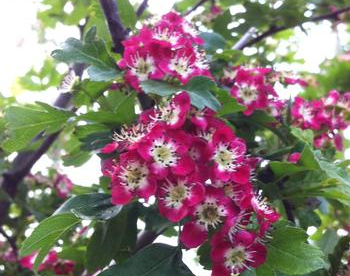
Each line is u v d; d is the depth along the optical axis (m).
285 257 0.18
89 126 0.20
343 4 0.32
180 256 0.19
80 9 0.33
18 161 0.32
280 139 0.23
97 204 0.19
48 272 0.26
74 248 0.24
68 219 0.18
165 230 0.23
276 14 0.29
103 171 0.19
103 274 0.18
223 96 0.20
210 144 0.18
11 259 0.29
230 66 0.24
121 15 0.23
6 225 0.32
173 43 0.20
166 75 0.20
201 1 0.31
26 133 0.21
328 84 0.43
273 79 0.24
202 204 0.17
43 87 0.43
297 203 0.22
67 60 0.20
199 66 0.20
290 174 0.20
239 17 0.30
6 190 0.31
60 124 0.21
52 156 0.34
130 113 0.20
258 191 0.20
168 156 0.17
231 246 0.17
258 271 0.18
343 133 0.34
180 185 0.17
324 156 0.22
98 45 0.21
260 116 0.22
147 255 0.19
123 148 0.18
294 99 0.24
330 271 0.21
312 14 0.33
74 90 0.22
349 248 0.21
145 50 0.20
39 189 0.33
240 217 0.17
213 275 0.17
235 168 0.18
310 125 0.23
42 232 0.18
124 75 0.20
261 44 0.32
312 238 0.27
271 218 0.17
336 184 0.20
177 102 0.18
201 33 0.24
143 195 0.17
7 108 0.20
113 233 0.20
